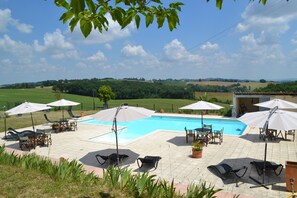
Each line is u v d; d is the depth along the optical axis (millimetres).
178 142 16047
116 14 2023
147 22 2498
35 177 8016
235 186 9008
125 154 13328
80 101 64125
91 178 7742
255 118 9984
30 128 21438
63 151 14180
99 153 13703
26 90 90125
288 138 16469
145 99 66625
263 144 15047
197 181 9500
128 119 11102
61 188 7133
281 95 24312
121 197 6582
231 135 17781
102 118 11445
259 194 8352
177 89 67125
